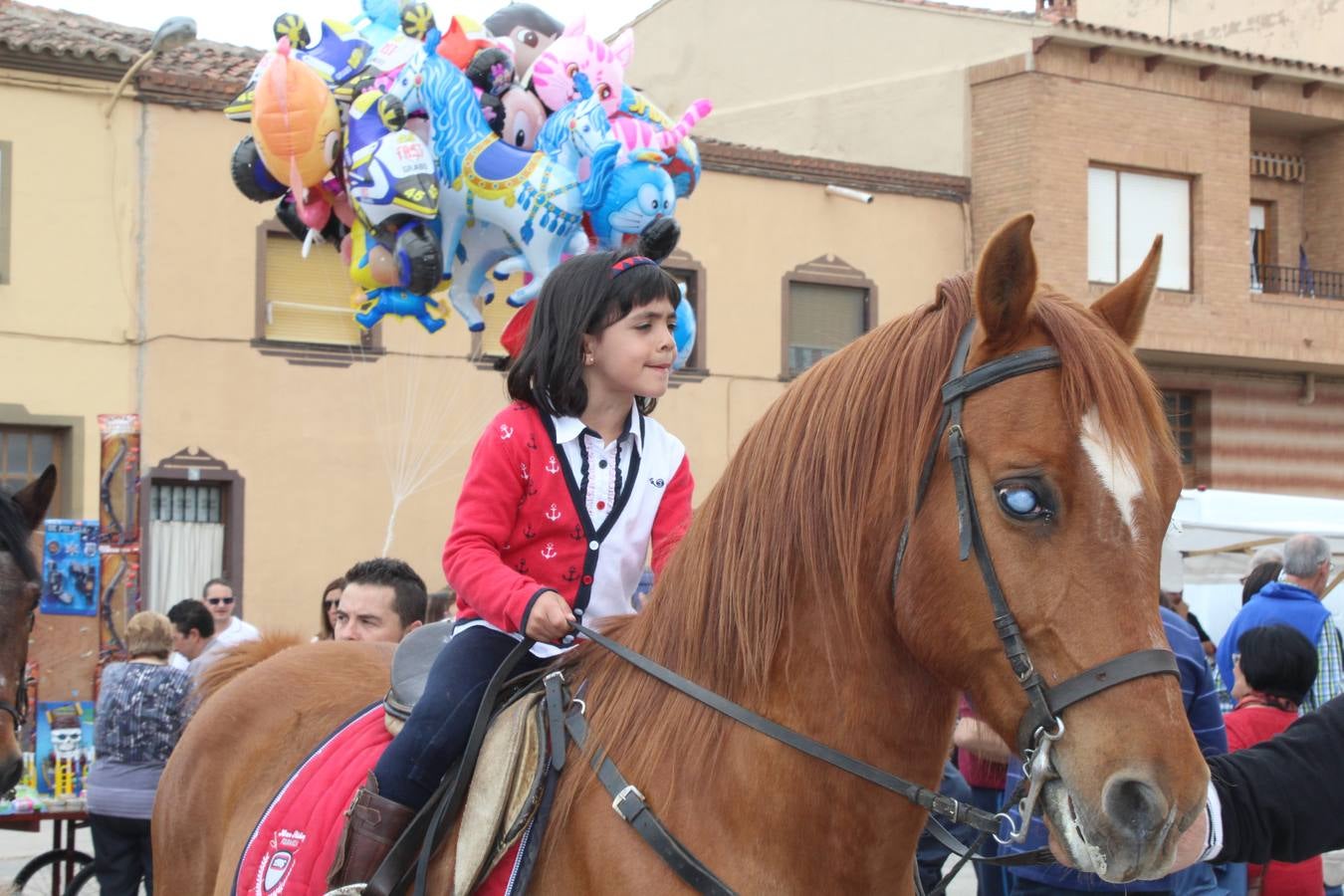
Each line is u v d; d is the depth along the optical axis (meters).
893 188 18.09
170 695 5.96
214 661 4.21
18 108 13.58
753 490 2.39
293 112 7.59
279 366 14.66
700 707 2.37
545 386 2.61
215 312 14.40
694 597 2.43
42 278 13.67
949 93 19.09
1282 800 2.60
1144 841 1.81
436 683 2.64
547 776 2.45
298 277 14.95
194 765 3.59
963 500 2.02
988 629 2.00
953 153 19.00
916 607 2.10
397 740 2.63
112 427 7.72
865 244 17.91
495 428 2.62
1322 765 2.65
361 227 7.87
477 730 2.51
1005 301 2.05
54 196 13.73
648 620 2.53
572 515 2.62
